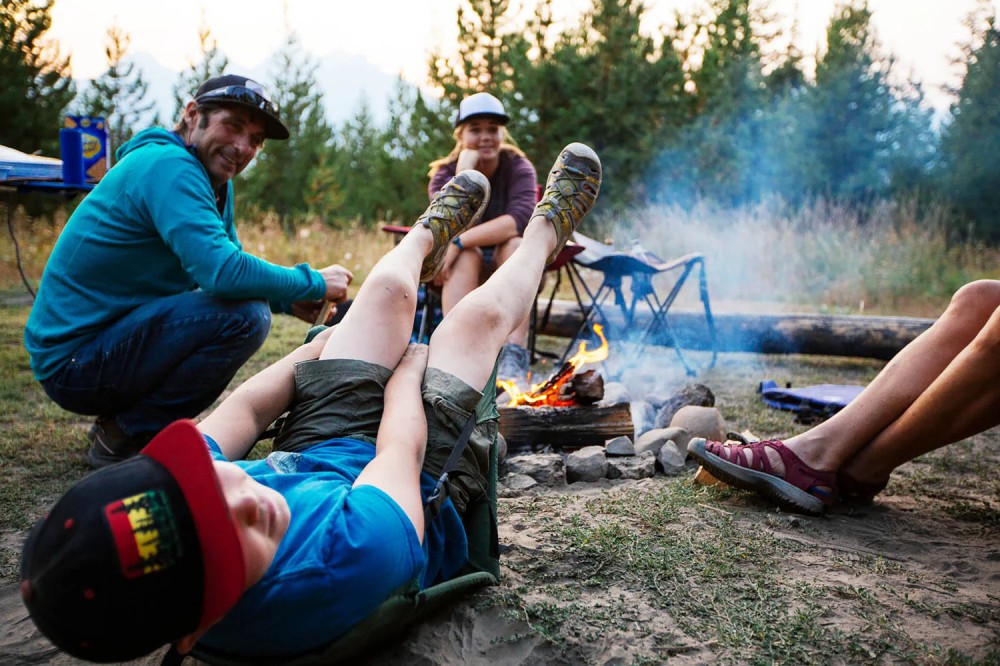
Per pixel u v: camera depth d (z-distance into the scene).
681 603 1.96
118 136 15.68
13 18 13.88
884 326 6.18
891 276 9.43
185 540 1.15
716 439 3.38
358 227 13.38
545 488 2.92
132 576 1.12
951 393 2.34
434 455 1.91
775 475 2.61
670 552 2.23
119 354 2.82
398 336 2.06
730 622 1.87
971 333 2.51
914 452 2.53
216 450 1.71
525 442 3.26
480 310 2.09
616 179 14.75
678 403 3.71
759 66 17.02
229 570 1.19
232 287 2.81
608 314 6.38
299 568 1.44
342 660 1.70
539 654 1.74
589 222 13.73
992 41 14.70
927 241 10.33
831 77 15.65
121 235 2.80
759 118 15.82
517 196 4.55
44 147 13.89
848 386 4.74
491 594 1.97
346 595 1.48
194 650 1.55
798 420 4.22
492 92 15.77
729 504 2.67
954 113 14.94
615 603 1.95
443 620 1.86
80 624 1.11
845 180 15.13
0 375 4.65
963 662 1.70
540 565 2.15
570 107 15.21
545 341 6.64
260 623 1.43
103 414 2.99
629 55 15.19
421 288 4.81
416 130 16.94
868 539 2.41
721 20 16.78
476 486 2.01
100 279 2.84
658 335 6.11
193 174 2.81
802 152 15.25
